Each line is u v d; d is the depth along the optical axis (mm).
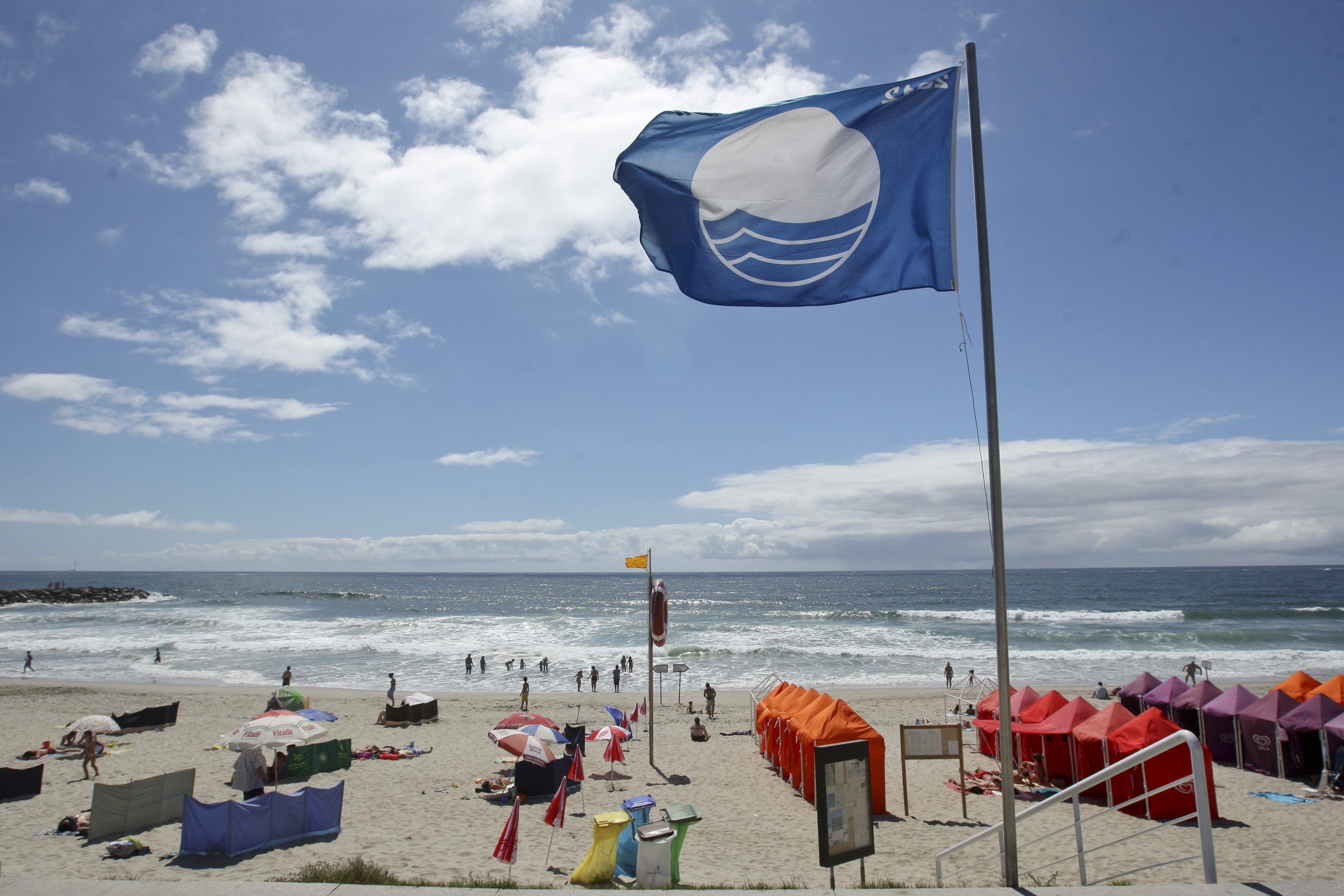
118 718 24016
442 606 100750
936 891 4758
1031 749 18141
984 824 14414
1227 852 12469
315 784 17781
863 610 88250
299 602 108938
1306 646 48969
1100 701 28641
